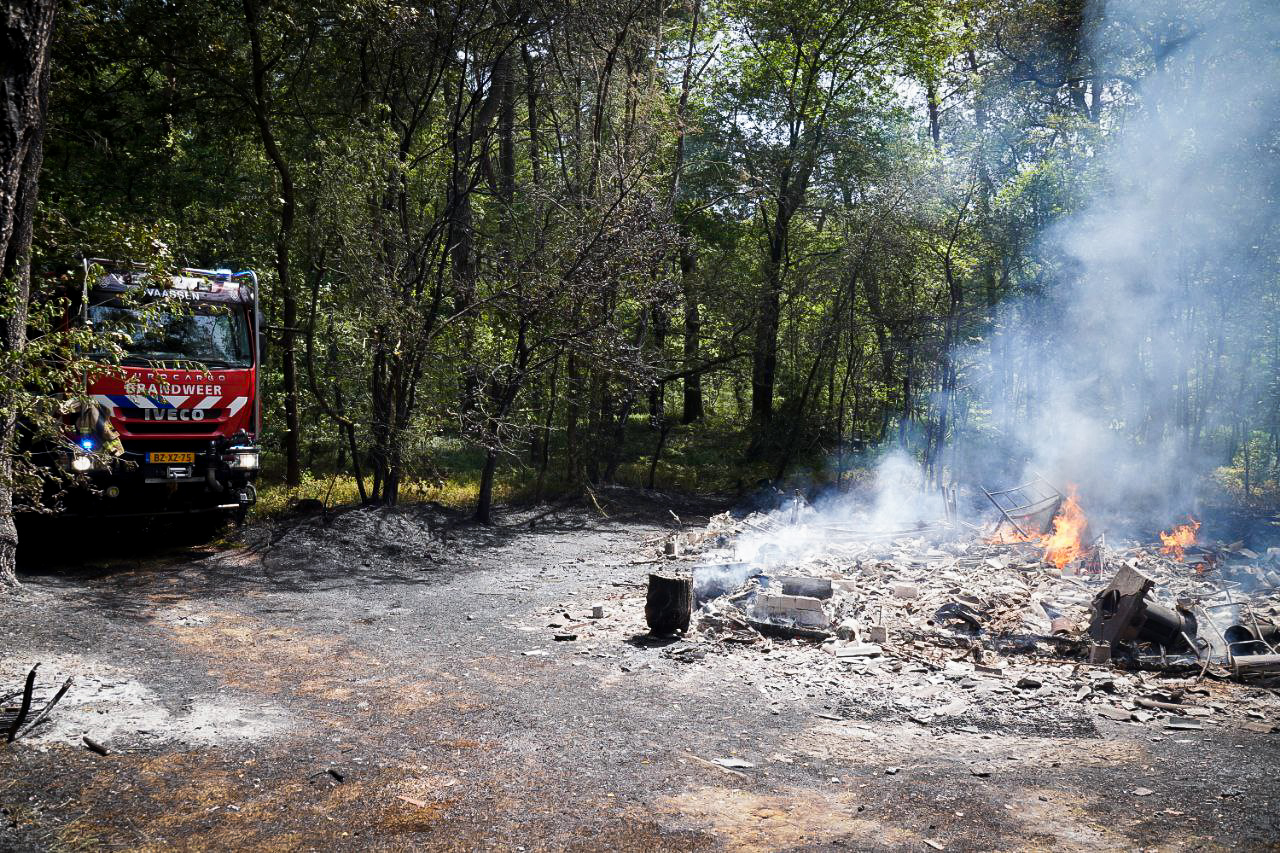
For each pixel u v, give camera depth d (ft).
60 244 33.17
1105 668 25.05
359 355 51.37
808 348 86.28
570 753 18.42
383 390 52.49
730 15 98.37
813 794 16.56
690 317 83.20
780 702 22.38
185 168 61.31
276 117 60.39
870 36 98.48
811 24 95.66
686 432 102.12
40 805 14.69
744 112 98.07
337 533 45.37
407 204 55.06
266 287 57.00
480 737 19.25
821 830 14.89
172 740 18.17
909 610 30.22
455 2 52.80
